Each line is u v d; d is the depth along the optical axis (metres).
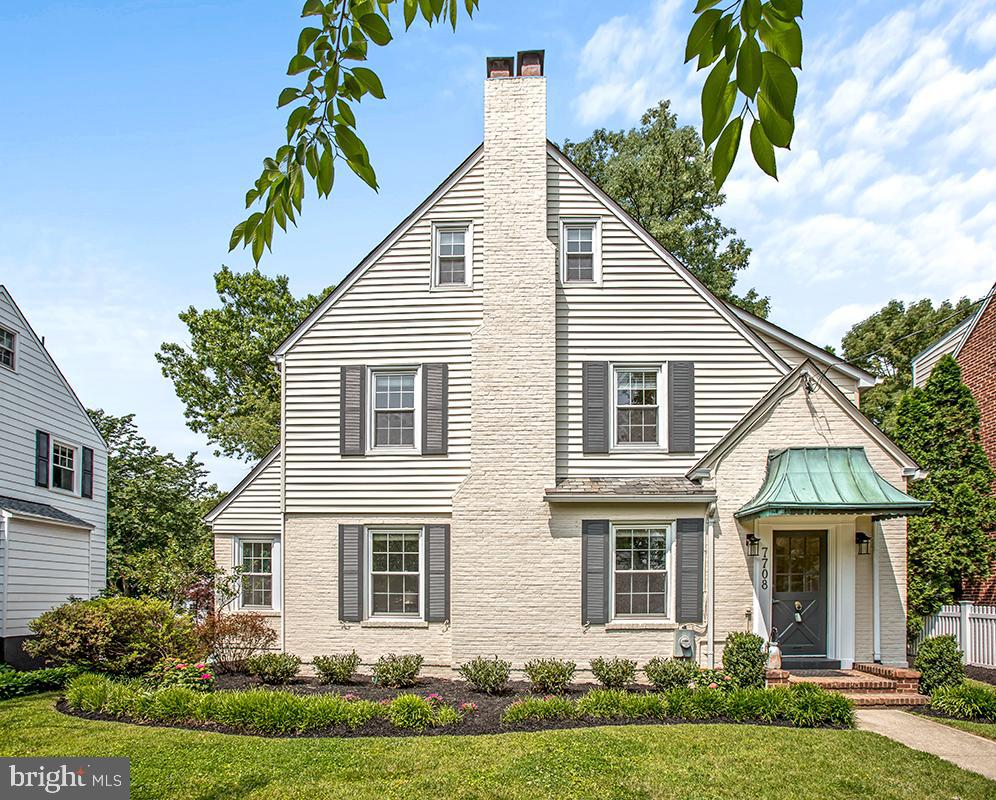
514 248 14.63
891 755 8.78
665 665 12.39
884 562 13.32
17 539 17.22
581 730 9.77
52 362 20.83
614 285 14.88
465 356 14.90
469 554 13.87
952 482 17.34
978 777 8.09
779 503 12.01
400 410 15.04
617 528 13.93
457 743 9.26
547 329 14.39
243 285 40.06
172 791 7.75
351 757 8.73
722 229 32.69
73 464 21.91
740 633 12.19
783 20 2.11
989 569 17.41
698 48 2.21
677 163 30.08
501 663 12.77
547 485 13.98
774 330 15.90
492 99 15.04
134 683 12.54
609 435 14.56
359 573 14.61
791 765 8.43
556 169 15.17
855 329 38.97
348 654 14.25
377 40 3.02
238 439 37.91
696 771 8.24
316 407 15.10
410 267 15.20
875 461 13.39
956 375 17.78
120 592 26.20
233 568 16.19
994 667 15.32
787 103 2.15
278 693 10.88
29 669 17.34
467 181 15.30
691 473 13.56
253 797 7.57
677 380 14.61
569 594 13.70
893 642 13.17
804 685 10.89
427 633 14.36
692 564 13.51
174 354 40.22
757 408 13.52
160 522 28.47
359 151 3.26
